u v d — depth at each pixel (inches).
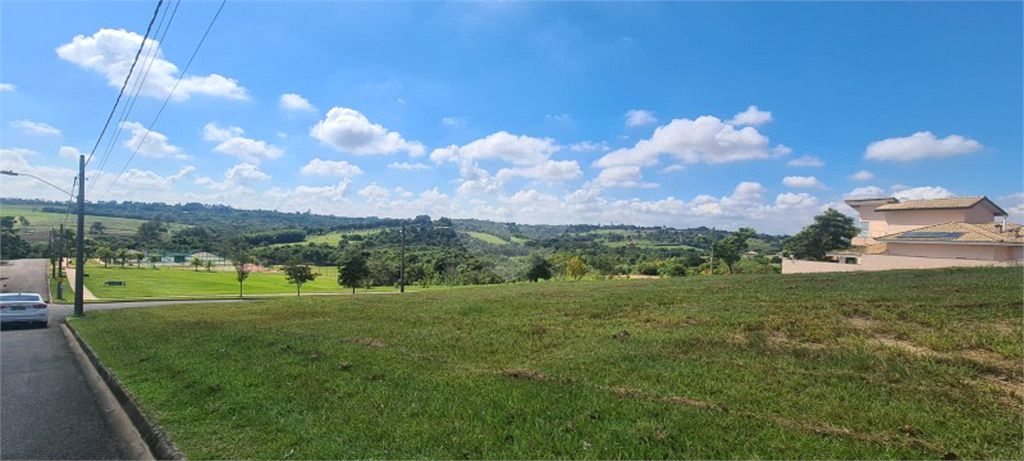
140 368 311.0
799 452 146.9
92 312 850.8
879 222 1572.3
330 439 175.6
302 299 919.7
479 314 501.4
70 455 187.3
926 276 565.0
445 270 2299.5
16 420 229.3
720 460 145.0
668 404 192.4
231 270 3154.5
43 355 422.0
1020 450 144.9
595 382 229.1
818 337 300.2
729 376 228.5
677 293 570.9
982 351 250.5
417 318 494.9
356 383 243.4
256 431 187.9
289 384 246.7
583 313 466.3
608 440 161.0
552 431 171.3
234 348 355.9
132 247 3698.3
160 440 187.2
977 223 1216.8
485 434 172.2
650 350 290.5
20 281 2031.3
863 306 382.3
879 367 233.1
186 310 768.9
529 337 362.0
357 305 689.6
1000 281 464.1
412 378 250.1
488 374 254.1
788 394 199.8
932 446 147.8
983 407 179.8
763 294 502.0
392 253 2706.7
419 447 165.0
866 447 149.2
